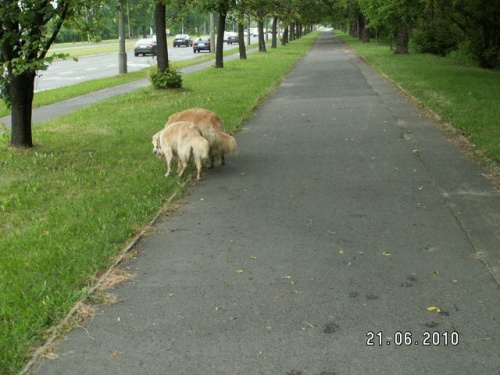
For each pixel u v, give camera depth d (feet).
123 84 78.23
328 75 78.54
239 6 91.15
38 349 12.50
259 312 13.89
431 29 114.62
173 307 14.28
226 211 21.85
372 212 21.18
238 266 16.66
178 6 75.92
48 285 15.28
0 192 24.63
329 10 194.80
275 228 19.79
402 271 15.99
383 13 82.02
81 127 41.81
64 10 30.58
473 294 14.53
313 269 16.29
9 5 28.30
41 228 19.88
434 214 20.71
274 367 11.62
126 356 12.21
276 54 134.72
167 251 17.99
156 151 27.48
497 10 75.82
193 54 168.25
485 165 27.25
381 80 69.41
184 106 49.93
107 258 17.24
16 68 29.32
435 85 58.03
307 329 13.04
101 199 22.98
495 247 17.51
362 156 30.27
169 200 23.17
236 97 54.49
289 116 44.52
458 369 11.42
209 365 11.76
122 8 39.58
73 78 94.53
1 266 16.65
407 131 36.76
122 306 14.40
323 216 20.90
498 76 67.05
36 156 31.45
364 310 13.84
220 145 27.53
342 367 11.57
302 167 28.35
